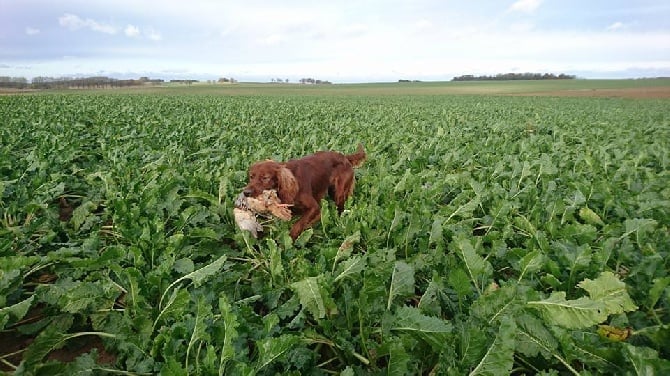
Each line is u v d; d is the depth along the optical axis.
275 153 8.64
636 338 2.70
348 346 2.62
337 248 3.95
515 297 2.53
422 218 4.55
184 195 5.38
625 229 4.27
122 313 3.14
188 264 3.40
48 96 34.56
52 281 3.83
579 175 6.94
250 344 2.66
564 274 3.37
